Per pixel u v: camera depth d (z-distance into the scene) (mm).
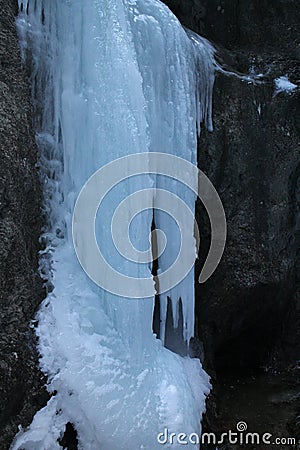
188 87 4164
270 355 5422
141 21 3832
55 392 3061
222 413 4328
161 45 3928
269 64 5461
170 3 5566
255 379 5137
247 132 4887
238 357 5332
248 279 4828
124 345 3424
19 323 3000
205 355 4758
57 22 3645
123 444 3137
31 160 3377
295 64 5527
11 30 3352
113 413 3148
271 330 5363
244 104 4875
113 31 3543
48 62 3588
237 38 5898
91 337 3318
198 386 4070
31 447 2877
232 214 4840
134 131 3525
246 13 5930
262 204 5031
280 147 5129
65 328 3236
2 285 2930
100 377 3182
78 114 3564
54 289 3365
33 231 3387
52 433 2969
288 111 5172
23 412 2912
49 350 3111
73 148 3584
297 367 5328
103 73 3527
